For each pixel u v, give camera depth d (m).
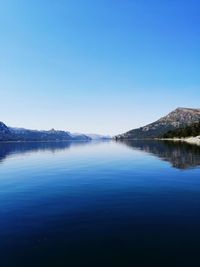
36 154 92.69
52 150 125.00
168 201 21.45
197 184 28.45
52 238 14.13
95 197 23.45
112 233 14.68
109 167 47.00
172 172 37.91
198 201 21.30
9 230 15.38
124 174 37.81
